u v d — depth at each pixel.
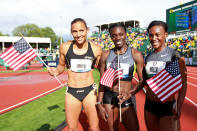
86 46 2.37
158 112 1.90
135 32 36.84
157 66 1.92
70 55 2.36
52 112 4.18
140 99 5.32
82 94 2.37
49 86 8.77
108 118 2.27
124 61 2.17
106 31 42.81
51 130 3.16
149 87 2.04
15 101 5.77
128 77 2.21
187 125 3.38
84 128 3.34
